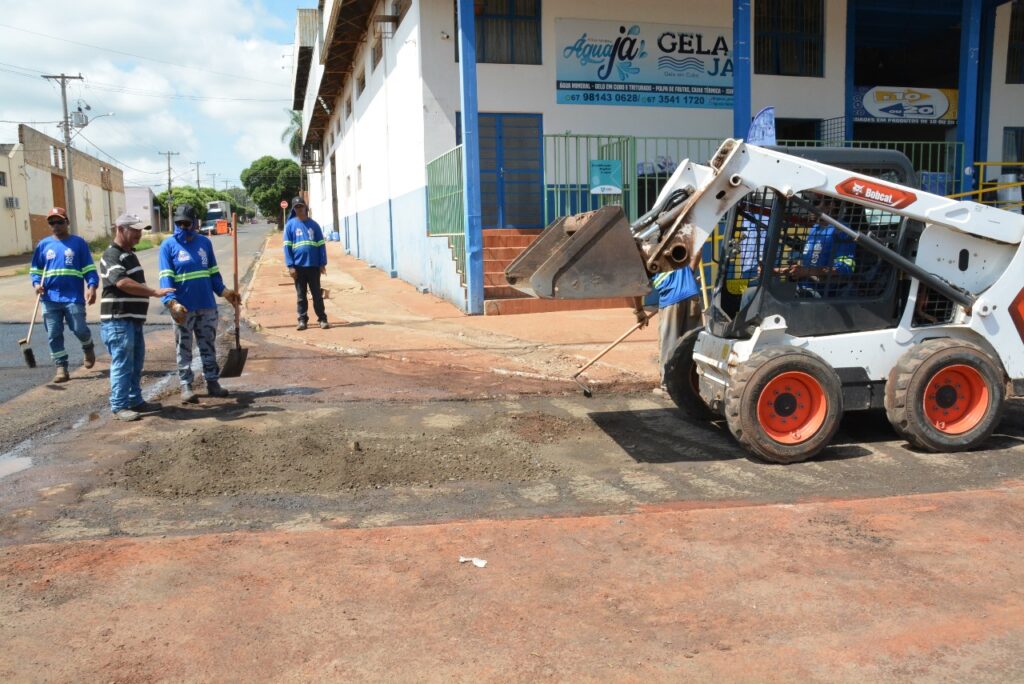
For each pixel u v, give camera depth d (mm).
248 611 3668
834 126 17500
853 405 6055
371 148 22562
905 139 19266
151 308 15508
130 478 5531
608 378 8469
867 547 4316
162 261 7590
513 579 3979
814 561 4148
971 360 5879
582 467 5883
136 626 3541
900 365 5926
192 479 5465
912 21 18141
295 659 3279
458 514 4934
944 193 15156
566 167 14438
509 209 15641
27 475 5617
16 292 19141
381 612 3656
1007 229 5984
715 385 6352
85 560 4195
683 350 6992
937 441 5902
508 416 7207
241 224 97750
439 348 10391
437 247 15367
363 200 25203
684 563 4141
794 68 17219
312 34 29375
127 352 7113
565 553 4277
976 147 18203
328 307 14859
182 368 7684
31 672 3186
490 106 15461
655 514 4836
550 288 5355
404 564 4145
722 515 4797
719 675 3148
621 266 5449
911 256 6133
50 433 6723
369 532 4559
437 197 15391
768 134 10203
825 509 4871
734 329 6188
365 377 8891
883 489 5289
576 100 15852
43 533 4621
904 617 3574
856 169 6281
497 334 11398
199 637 3447
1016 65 18250
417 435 6574
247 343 11289
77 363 9898
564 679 3133
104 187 61844
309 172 52688
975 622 3527
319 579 3980
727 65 16625
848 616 3592
